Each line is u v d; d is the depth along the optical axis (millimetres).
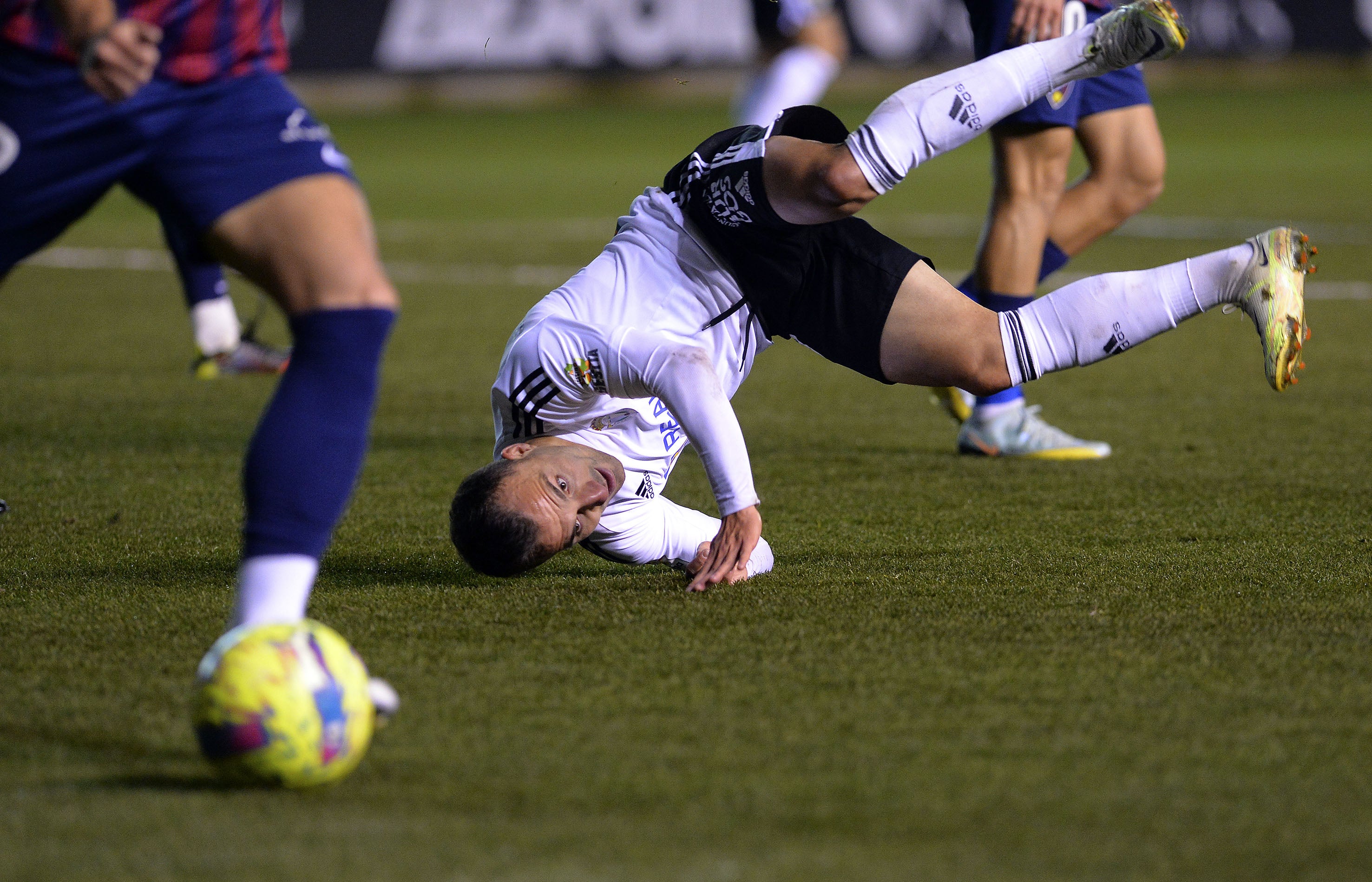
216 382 23016
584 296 11773
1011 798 7180
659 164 64375
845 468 16766
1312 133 74812
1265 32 100375
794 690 8883
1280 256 12070
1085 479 15930
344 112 94438
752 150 11484
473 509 11211
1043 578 11609
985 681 9008
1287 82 100688
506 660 9578
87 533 13680
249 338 23859
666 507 12328
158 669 9445
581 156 69438
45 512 14562
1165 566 11961
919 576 11742
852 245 12102
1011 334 12344
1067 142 17203
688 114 90375
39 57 7805
